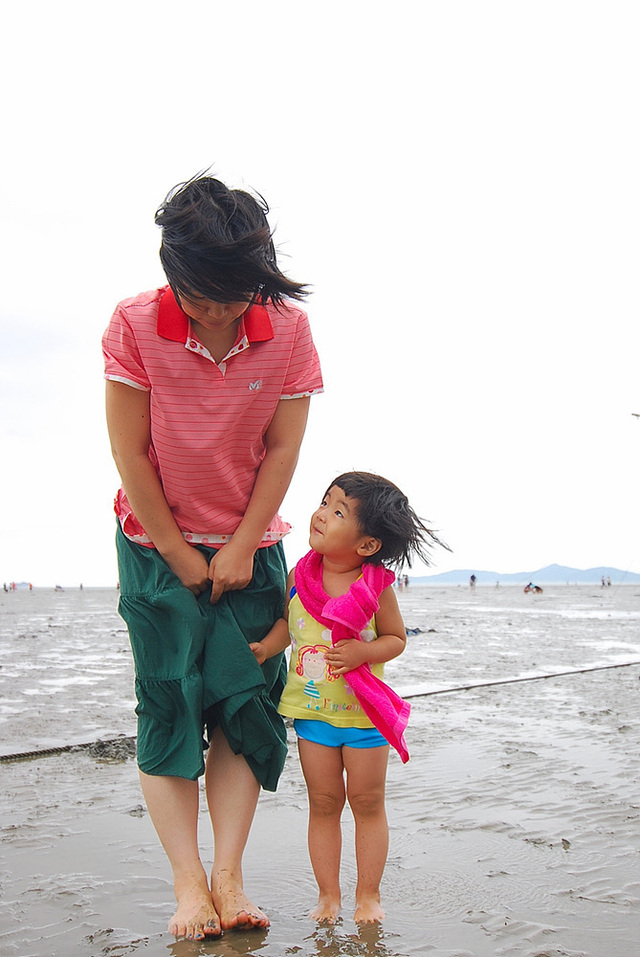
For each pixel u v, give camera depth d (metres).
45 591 103.12
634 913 2.70
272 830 3.60
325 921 2.67
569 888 2.92
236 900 2.60
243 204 2.38
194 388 2.63
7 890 2.90
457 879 3.02
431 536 2.98
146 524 2.75
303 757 2.87
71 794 4.16
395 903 2.81
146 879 3.00
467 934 2.55
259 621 2.89
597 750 5.09
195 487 2.76
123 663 10.53
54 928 2.59
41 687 8.14
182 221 2.30
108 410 2.67
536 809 3.88
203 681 2.76
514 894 2.88
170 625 2.78
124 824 3.66
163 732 2.77
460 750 5.11
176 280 2.38
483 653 11.80
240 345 2.63
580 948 2.45
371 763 2.78
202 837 3.55
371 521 2.84
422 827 3.64
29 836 3.49
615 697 7.26
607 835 3.49
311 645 2.86
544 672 9.20
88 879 3.00
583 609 31.33
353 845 3.44
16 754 5.00
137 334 2.57
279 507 2.86
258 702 2.80
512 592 70.06
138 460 2.70
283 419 2.81
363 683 2.77
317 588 2.88
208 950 2.42
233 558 2.78
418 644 13.59
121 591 2.89
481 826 3.64
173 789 2.75
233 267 2.28
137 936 2.52
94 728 5.92
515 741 5.38
